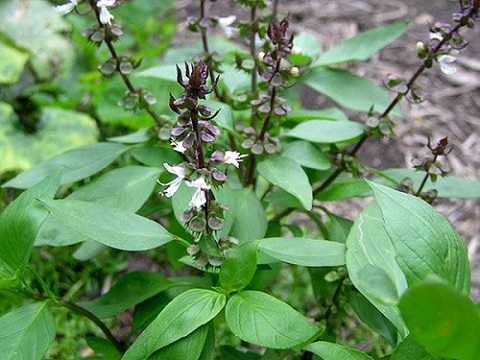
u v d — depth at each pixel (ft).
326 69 0.97
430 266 0.57
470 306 0.47
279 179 0.76
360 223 0.65
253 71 0.89
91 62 1.51
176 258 0.91
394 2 1.80
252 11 0.88
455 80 1.59
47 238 0.76
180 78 0.59
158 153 0.88
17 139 1.32
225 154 0.64
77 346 1.07
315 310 1.12
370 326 0.78
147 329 0.62
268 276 0.79
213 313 0.62
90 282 1.18
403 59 1.63
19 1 1.52
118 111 1.27
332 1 1.81
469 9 0.75
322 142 0.83
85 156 0.87
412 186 0.83
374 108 0.93
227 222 0.76
